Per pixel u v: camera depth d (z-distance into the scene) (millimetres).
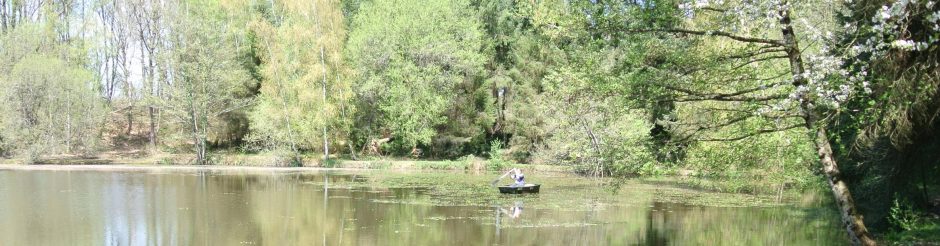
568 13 10531
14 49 43719
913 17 8477
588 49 10812
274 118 41094
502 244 15320
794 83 9266
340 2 48312
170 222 18250
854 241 9258
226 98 43781
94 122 43062
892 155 12297
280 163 42125
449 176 35031
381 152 46562
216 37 43250
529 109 40531
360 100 44375
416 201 22875
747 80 10461
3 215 19172
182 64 40969
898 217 13727
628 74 10438
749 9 8977
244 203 22344
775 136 11773
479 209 20891
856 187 14047
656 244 15297
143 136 50844
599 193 25672
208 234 16562
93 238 15984
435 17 43156
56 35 47719
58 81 41125
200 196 24359
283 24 42375
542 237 16188
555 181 31484
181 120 42594
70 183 29047
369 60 42594
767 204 22500
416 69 41938
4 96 40188
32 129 40781
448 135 45000
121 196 24109
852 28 9438
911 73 9062
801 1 8922
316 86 41281
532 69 41938
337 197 24172
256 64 47812
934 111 10188
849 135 12703
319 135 42250
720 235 16344
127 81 50656
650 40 10172
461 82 43688
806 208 21484
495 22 47031
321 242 15531
